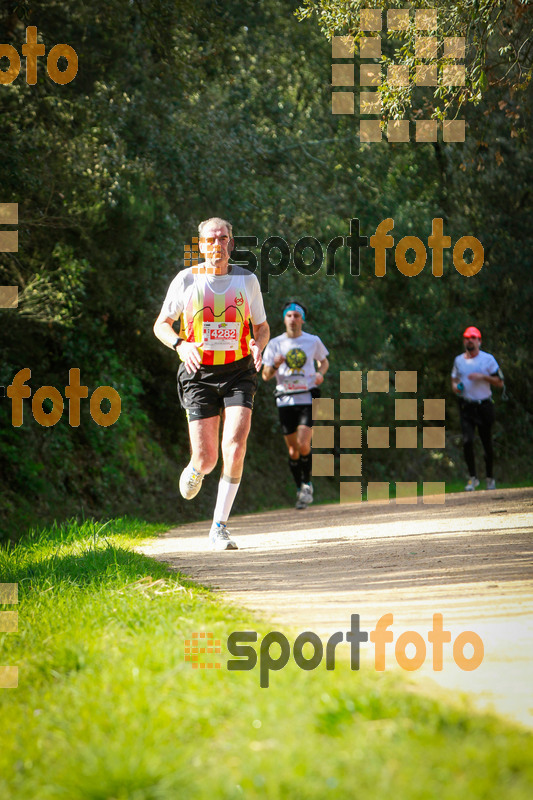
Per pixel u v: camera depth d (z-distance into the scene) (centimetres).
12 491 1551
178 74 1853
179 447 2159
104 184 1614
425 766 223
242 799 217
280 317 2267
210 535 775
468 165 2623
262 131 2430
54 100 1576
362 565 619
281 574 595
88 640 384
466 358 1483
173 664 332
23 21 1508
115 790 231
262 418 2403
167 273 1877
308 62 2642
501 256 2906
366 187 2781
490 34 1145
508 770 220
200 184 2033
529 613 425
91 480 1767
